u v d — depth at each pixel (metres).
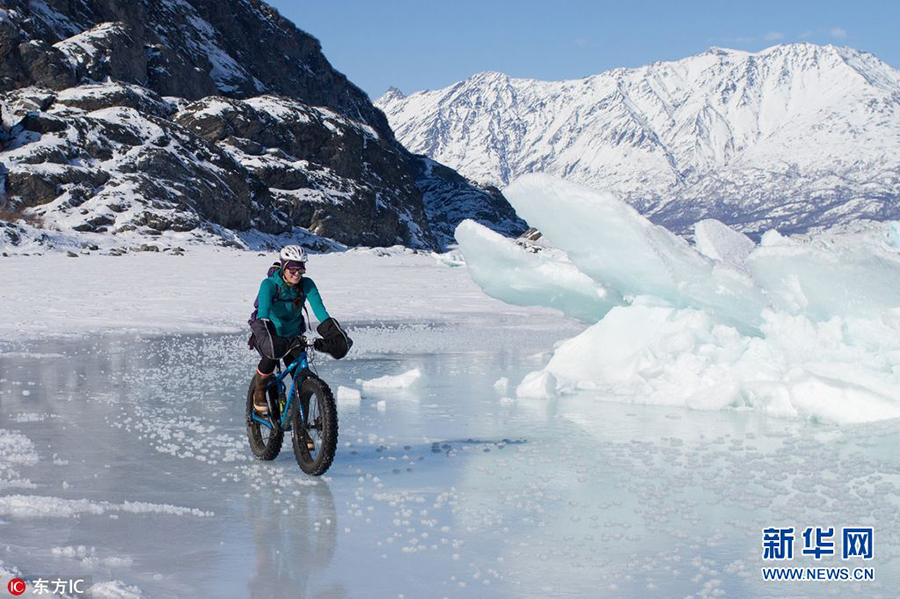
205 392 10.71
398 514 5.51
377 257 71.69
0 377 11.69
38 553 4.62
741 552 4.82
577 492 6.09
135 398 10.17
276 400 7.08
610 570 4.51
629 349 11.62
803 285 10.12
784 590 4.26
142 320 21.14
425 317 24.98
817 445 7.64
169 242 72.00
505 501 5.84
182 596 4.08
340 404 10.10
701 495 6.00
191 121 104.25
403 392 11.12
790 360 9.95
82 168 77.44
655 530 5.20
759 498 5.89
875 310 9.85
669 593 4.19
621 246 11.19
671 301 11.70
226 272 43.28
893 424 8.33
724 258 12.47
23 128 80.00
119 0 127.94
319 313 6.78
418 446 7.70
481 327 22.02
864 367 9.23
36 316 21.17
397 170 149.12
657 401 10.09
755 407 9.63
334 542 4.94
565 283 12.58
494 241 12.67
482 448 7.60
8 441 7.53
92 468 6.66
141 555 4.66
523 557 4.71
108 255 61.84
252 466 6.87
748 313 10.74
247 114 108.62
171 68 124.56
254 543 4.90
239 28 168.00
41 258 54.19
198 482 6.30
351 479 6.45
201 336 18.06
